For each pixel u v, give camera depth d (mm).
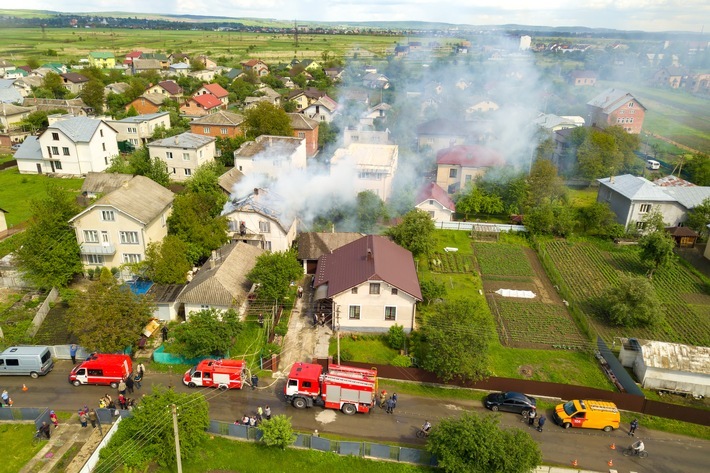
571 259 60312
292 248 56031
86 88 128125
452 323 39219
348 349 42469
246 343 42562
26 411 33969
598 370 41188
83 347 39281
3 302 47062
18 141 103625
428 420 35562
